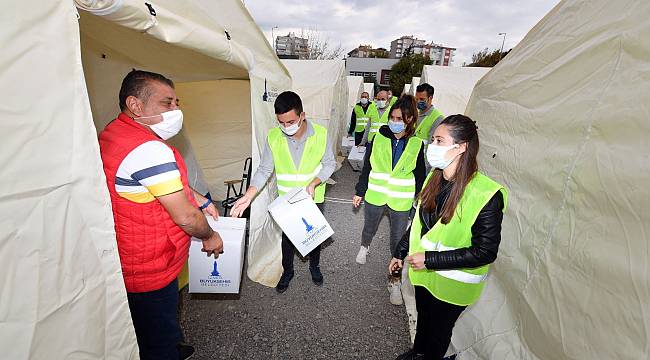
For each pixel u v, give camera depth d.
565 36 1.81
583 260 1.27
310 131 2.44
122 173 1.24
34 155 0.85
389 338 2.29
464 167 1.39
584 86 1.51
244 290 2.72
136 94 1.30
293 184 2.53
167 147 1.34
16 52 0.79
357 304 2.63
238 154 4.45
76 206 0.98
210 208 2.17
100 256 1.08
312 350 2.15
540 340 1.46
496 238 1.33
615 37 1.36
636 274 1.02
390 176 2.65
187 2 1.82
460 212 1.40
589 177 1.32
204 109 4.16
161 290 1.50
